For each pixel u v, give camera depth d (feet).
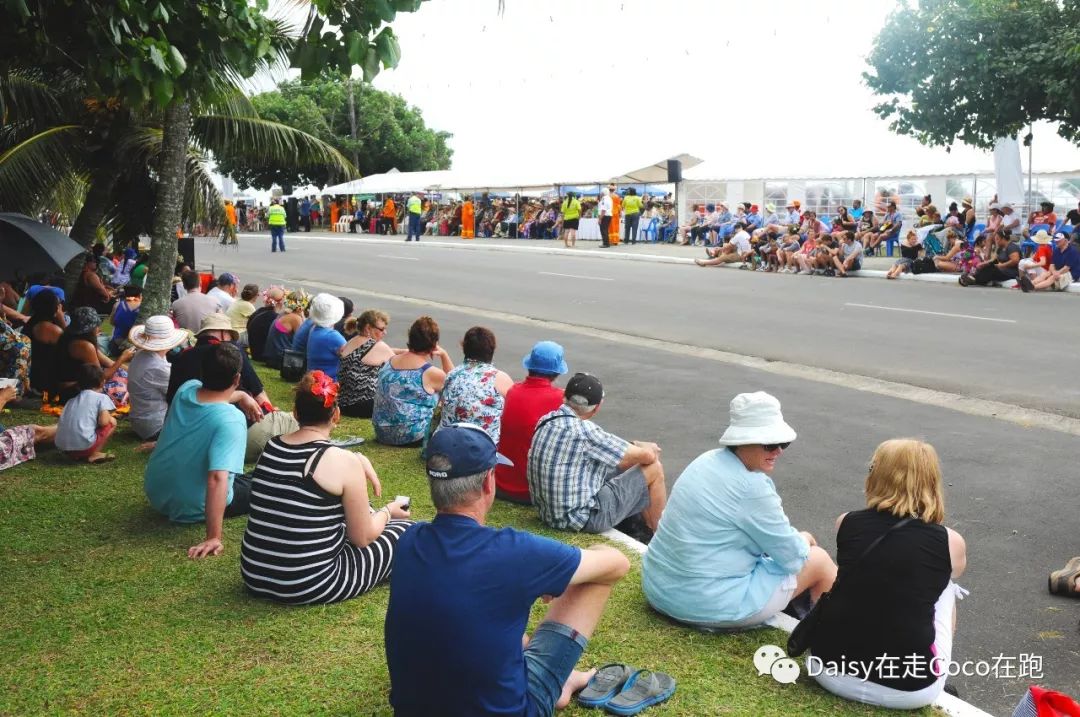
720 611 15.14
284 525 15.99
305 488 15.97
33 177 48.78
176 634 15.42
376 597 16.74
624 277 79.41
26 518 20.77
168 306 37.99
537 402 21.34
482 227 142.41
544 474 19.71
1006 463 26.37
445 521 11.41
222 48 21.48
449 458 11.27
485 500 11.55
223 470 18.62
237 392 24.03
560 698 12.92
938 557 12.80
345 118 190.29
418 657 11.00
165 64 20.10
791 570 15.17
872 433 29.84
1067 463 26.21
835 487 24.72
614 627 15.75
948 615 13.34
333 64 20.83
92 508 21.44
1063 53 63.05
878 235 87.92
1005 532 21.38
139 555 18.69
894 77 72.02
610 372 40.75
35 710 13.26
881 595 12.80
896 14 69.82
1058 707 11.66
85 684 13.94
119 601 16.63
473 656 10.87
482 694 10.96
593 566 11.79
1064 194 85.61
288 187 196.75
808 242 78.79
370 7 20.21
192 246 64.34
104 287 54.60
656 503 20.53
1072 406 32.55
